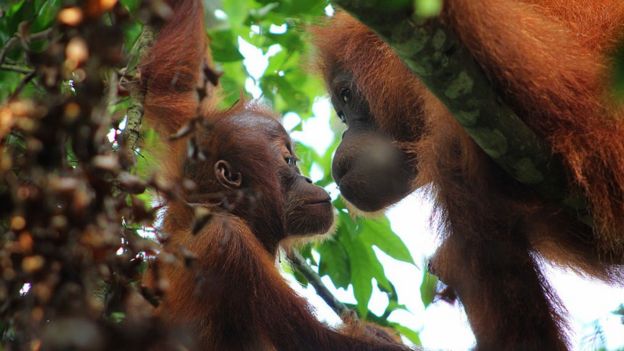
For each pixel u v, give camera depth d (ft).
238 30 30.73
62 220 13.75
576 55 20.30
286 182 31.81
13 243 13.84
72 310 13.75
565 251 24.43
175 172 29.35
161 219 28.71
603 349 27.12
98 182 14.05
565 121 20.03
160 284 15.98
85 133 13.83
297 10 27.45
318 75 30.25
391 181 26.23
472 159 21.13
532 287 25.26
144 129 28.78
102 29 13.58
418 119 24.62
